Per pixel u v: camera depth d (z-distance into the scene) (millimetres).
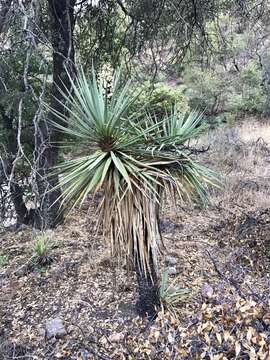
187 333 2049
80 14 4660
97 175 2174
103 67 5215
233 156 7551
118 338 2674
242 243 4105
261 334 1824
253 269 3564
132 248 2525
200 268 3684
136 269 2822
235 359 1770
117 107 2254
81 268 3830
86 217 4754
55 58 4160
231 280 2533
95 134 2279
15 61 3777
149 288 2844
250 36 7559
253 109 11680
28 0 3152
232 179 6152
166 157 2375
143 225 2367
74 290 3510
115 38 5262
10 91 3768
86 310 3207
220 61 7078
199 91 11219
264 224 4434
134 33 5043
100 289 3480
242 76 11023
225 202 5359
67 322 3066
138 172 2256
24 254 4219
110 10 4777
